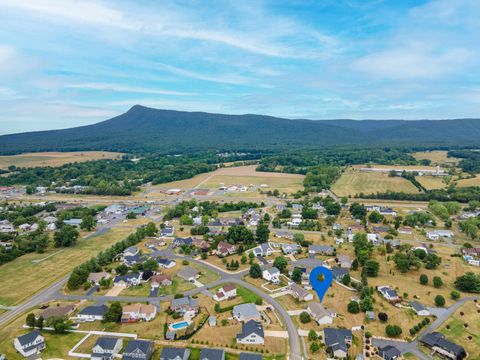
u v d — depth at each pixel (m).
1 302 111.25
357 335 93.81
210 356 81.50
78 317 100.56
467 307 108.44
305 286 120.75
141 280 127.31
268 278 125.50
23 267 140.88
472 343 90.62
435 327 97.94
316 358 83.94
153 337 92.44
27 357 83.31
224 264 141.75
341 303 110.00
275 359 83.56
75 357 83.88
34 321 95.94
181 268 138.00
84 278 124.12
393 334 93.06
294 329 96.00
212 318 99.19
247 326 92.88
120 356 84.62
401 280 126.81
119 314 100.50
